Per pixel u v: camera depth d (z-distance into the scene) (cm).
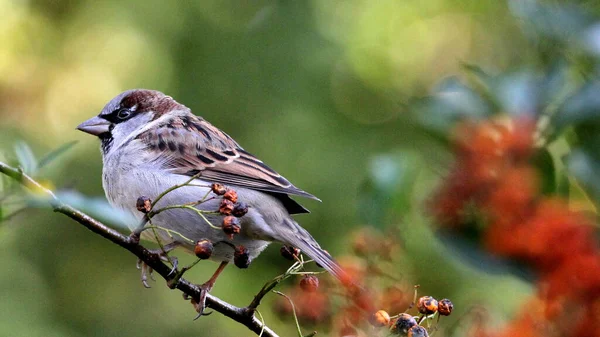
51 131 1744
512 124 575
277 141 1516
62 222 1633
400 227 664
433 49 1686
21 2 1773
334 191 1452
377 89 1608
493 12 1611
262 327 673
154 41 1661
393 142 1491
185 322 1571
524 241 475
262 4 1634
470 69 643
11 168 551
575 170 632
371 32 1675
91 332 1577
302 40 1591
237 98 1563
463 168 538
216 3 1650
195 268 1445
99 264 1636
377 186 669
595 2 768
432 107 629
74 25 1772
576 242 467
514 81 622
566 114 589
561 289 460
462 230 554
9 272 1576
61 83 1777
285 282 826
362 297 588
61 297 1603
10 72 1769
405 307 599
